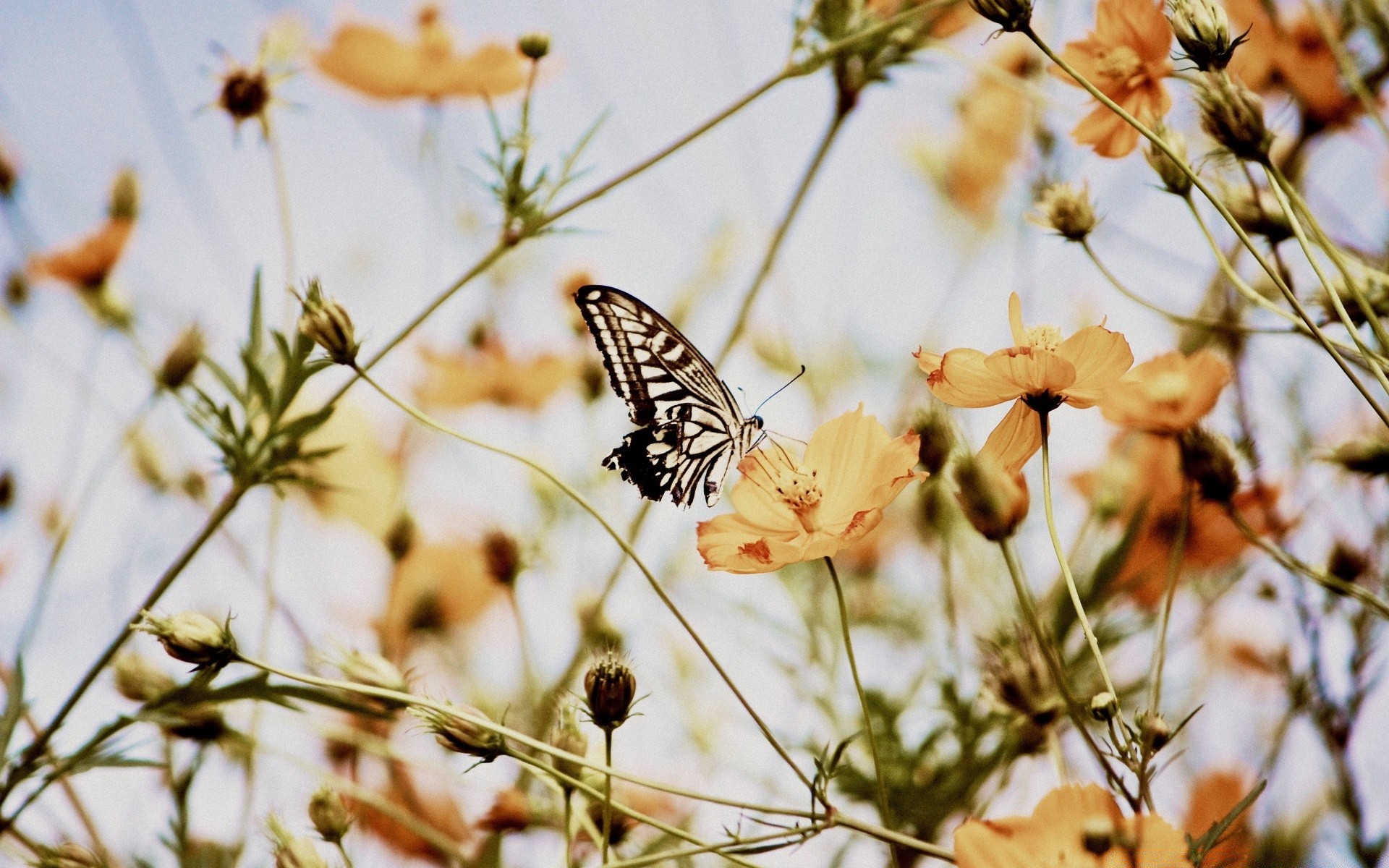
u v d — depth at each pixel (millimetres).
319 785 973
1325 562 986
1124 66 963
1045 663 949
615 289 1046
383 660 974
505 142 1005
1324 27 976
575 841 999
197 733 994
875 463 967
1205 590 1020
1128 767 910
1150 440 1028
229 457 990
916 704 1022
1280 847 984
